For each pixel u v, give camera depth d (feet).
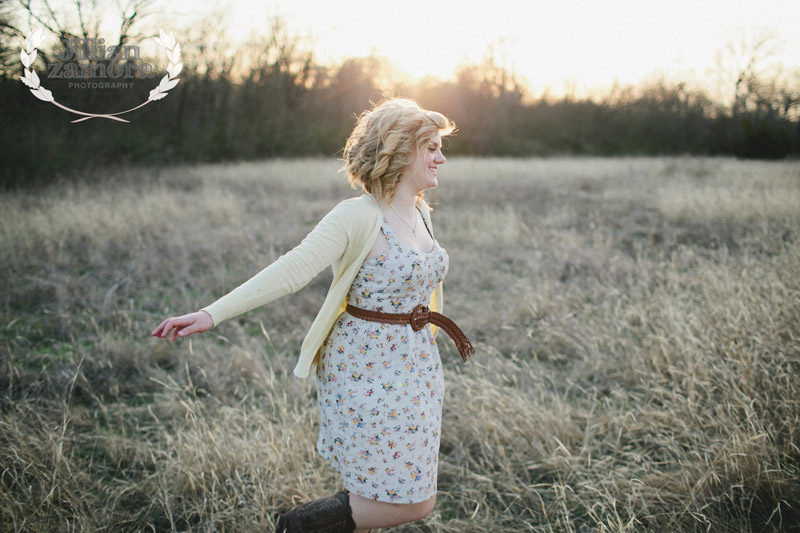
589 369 10.62
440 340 12.25
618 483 7.20
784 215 21.75
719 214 23.89
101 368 10.58
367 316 5.40
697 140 89.25
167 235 21.34
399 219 5.49
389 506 5.29
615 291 13.61
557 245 20.44
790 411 7.73
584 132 93.04
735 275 13.58
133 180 40.32
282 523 5.52
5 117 37.65
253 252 19.01
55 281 15.43
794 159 66.69
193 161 58.70
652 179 40.52
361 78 82.12
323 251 5.04
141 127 55.93
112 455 7.86
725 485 6.82
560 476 7.39
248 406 9.47
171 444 8.05
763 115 89.25
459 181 40.96
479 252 20.11
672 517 6.44
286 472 7.32
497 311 13.83
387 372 5.32
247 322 13.48
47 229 20.03
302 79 77.41
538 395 9.62
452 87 89.86
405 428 5.24
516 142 89.25
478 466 7.75
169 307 14.43
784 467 6.93
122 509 6.89
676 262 17.15
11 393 9.34
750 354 9.09
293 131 70.23
